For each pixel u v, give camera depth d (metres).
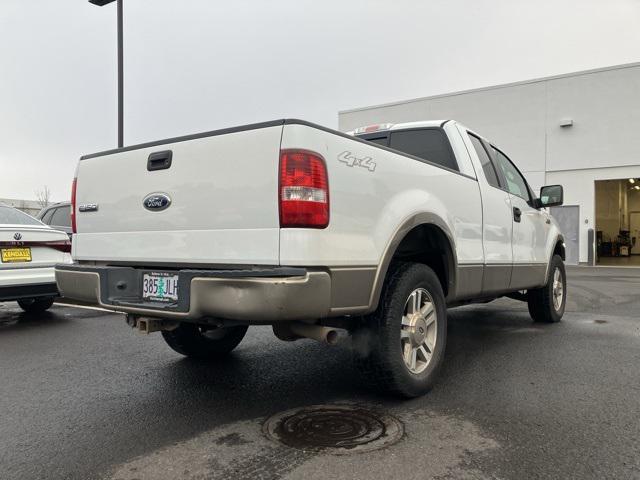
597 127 18.66
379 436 2.75
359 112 23.52
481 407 3.19
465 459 2.47
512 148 20.12
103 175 3.53
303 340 5.27
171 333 4.23
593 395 3.42
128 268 3.25
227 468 2.40
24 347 5.03
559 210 19.42
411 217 3.26
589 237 18.88
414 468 2.38
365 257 2.90
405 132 4.77
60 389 3.68
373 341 3.13
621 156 18.27
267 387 3.68
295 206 2.58
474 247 4.16
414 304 3.38
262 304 2.51
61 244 6.44
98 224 3.56
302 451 2.57
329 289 2.67
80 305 7.97
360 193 2.91
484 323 6.24
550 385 3.64
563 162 19.25
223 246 2.82
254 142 2.72
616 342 5.04
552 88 19.39
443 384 3.68
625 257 26.47
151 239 3.19
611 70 18.38
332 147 2.76
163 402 3.38
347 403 3.30
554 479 2.28
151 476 2.35
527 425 2.89
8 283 5.88
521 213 5.21
